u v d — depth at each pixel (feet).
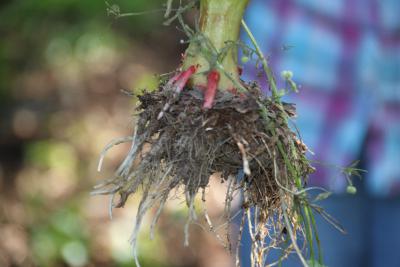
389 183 3.16
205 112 2.16
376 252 3.24
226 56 2.18
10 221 4.78
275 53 3.05
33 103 5.78
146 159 2.21
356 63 3.09
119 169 2.21
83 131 5.66
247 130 2.15
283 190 2.19
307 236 2.31
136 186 2.21
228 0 2.16
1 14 5.12
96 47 5.62
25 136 5.55
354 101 3.10
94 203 5.03
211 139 2.17
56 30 5.35
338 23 3.08
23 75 5.84
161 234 4.85
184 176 2.19
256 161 2.21
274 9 3.07
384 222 3.23
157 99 2.20
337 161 3.12
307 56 3.07
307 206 2.21
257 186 2.27
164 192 2.20
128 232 4.82
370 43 3.09
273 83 2.19
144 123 2.22
